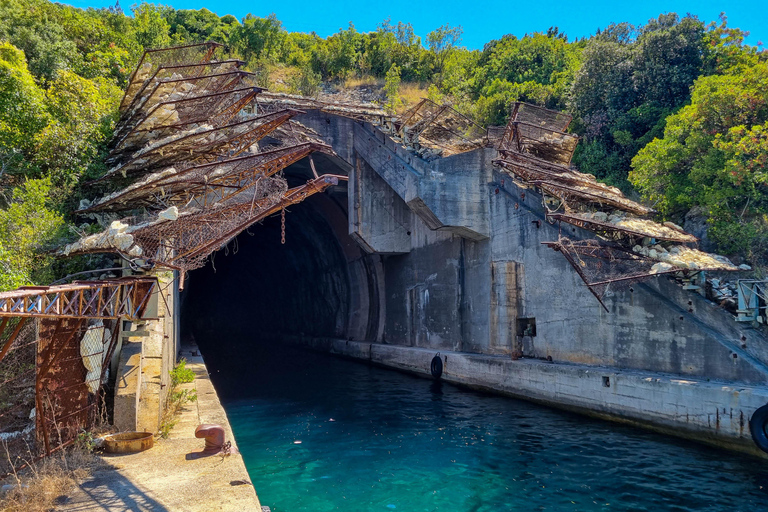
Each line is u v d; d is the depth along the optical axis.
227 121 16.52
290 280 42.31
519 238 19.77
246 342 45.16
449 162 21.11
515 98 35.12
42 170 15.61
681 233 16.12
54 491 7.25
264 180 13.86
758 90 18.12
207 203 14.12
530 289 19.28
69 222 14.88
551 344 18.31
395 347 27.23
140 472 8.16
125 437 9.58
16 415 9.98
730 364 12.80
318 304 38.31
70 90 16.92
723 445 12.25
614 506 9.84
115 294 9.06
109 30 25.67
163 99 16.44
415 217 27.08
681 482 10.80
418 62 48.72
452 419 16.48
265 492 10.55
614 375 14.91
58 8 23.78
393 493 10.53
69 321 9.27
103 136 16.95
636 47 28.94
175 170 13.00
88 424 9.96
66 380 9.43
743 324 13.33
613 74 28.28
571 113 30.44
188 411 12.43
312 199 30.47
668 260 14.55
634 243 16.17
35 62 19.39
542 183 17.67
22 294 6.36
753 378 12.30
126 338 11.38
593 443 13.48
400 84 46.12
